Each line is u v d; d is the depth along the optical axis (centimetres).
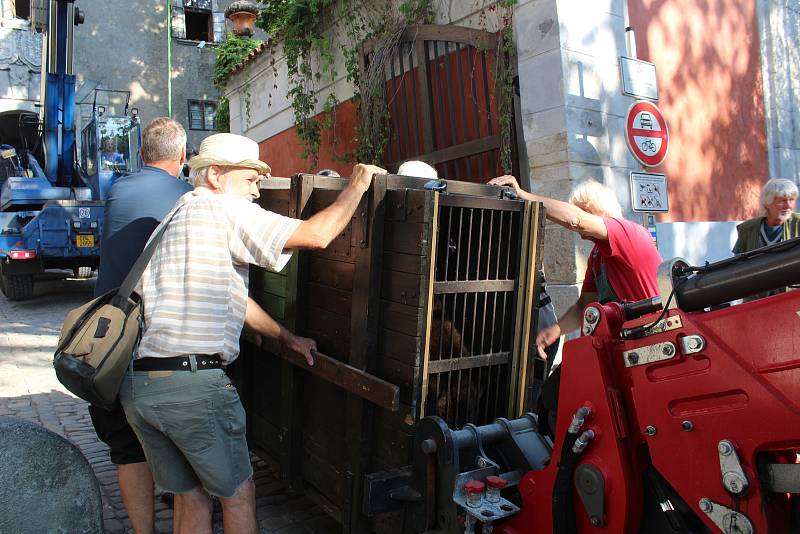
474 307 263
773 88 764
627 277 305
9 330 846
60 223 998
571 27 517
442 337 255
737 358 169
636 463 198
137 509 286
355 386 259
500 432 246
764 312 164
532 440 248
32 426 239
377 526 268
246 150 258
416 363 242
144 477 287
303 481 320
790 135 784
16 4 1809
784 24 783
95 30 1908
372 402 262
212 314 233
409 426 246
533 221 273
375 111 708
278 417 339
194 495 246
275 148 1004
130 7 1950
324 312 294
